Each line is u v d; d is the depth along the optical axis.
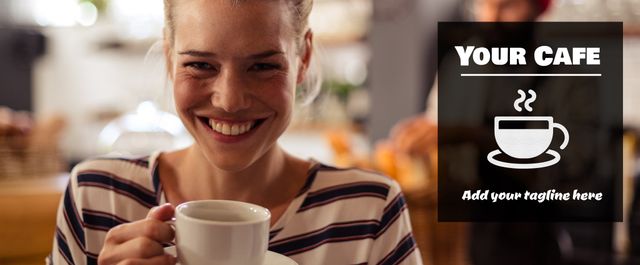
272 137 0.88
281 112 0.86
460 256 1.72
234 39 0.80
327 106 3.90
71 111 4.69
